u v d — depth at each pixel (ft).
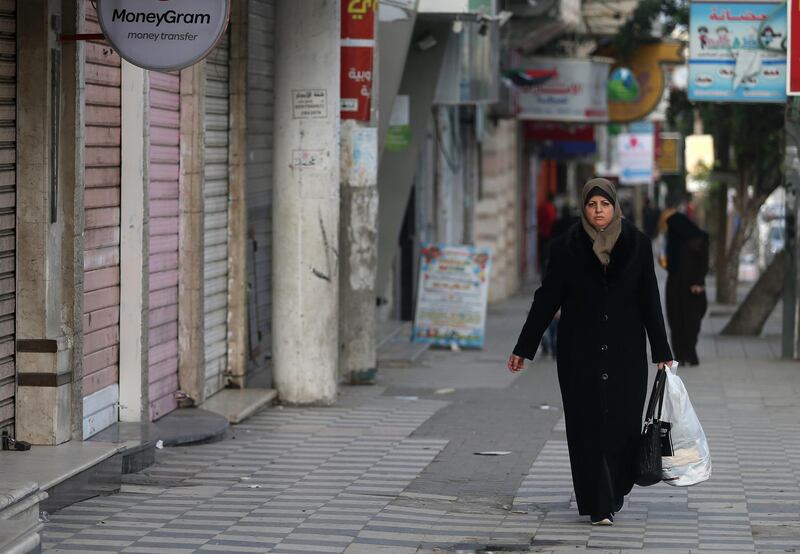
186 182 114.21
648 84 295.28
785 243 177.06
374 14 140.05
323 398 129.90
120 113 100.63
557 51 317.83
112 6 84.53
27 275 89.10
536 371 164.86
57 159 89.61
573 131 358.23
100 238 98.07
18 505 70.33
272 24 135.64
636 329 82.28
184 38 84.38
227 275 127.13
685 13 283.18
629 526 82.12
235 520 81.97
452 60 198.29
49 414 89.92
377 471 99.71
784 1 174.81
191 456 102.53
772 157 266.98
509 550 76.28
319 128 126.93
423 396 140.56
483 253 185.68
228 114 125.90
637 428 82.28
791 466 102.32
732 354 184.14
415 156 181.98
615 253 81.82
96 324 97.91
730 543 77.30
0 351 87.86
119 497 87.92
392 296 216.54
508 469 101.30
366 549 75.61
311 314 128.77
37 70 88.07
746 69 176.14
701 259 169.68
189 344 115.85
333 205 128.36
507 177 317.22
